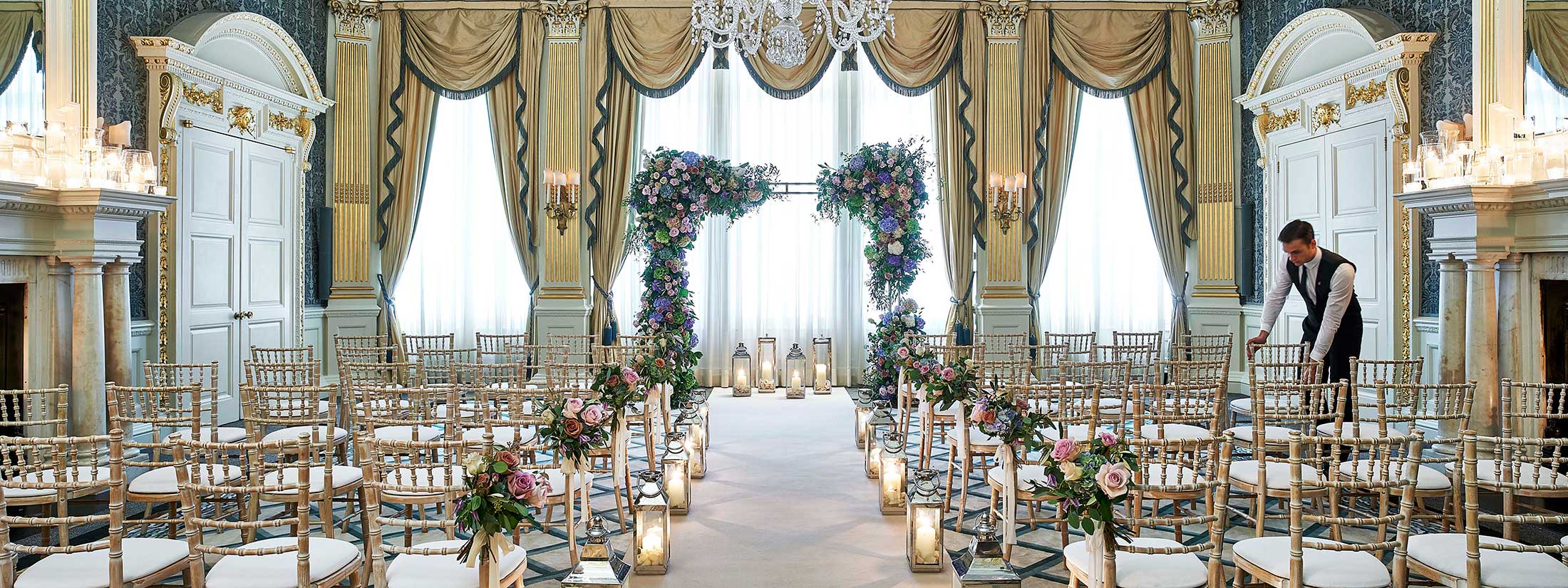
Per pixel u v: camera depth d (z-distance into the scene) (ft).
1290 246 17.87
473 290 31.35
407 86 30.30
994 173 30.12
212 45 24.03
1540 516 8.64
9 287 18.06
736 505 16.57
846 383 32.04
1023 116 30.42
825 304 32.07
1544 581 8.86
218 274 24.30
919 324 25.23
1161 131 30.30
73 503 16.66
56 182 18.15
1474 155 18.62
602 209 30.45
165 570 9.61
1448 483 12.70
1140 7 30.30
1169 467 11.76
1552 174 17.12
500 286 31.19
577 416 11.98
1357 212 23.81
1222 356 25.16
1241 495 14.06
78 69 19.43
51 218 17.84
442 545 9.70
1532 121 17.66
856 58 31.17
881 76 30.55
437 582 8.96
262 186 26.18
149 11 22.27
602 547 10.85
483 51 30.17
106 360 19.57
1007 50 30.35
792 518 15.76
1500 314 17.60
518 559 9.84
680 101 31.35
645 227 26.17
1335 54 24.86
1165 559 9.31
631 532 14.14
